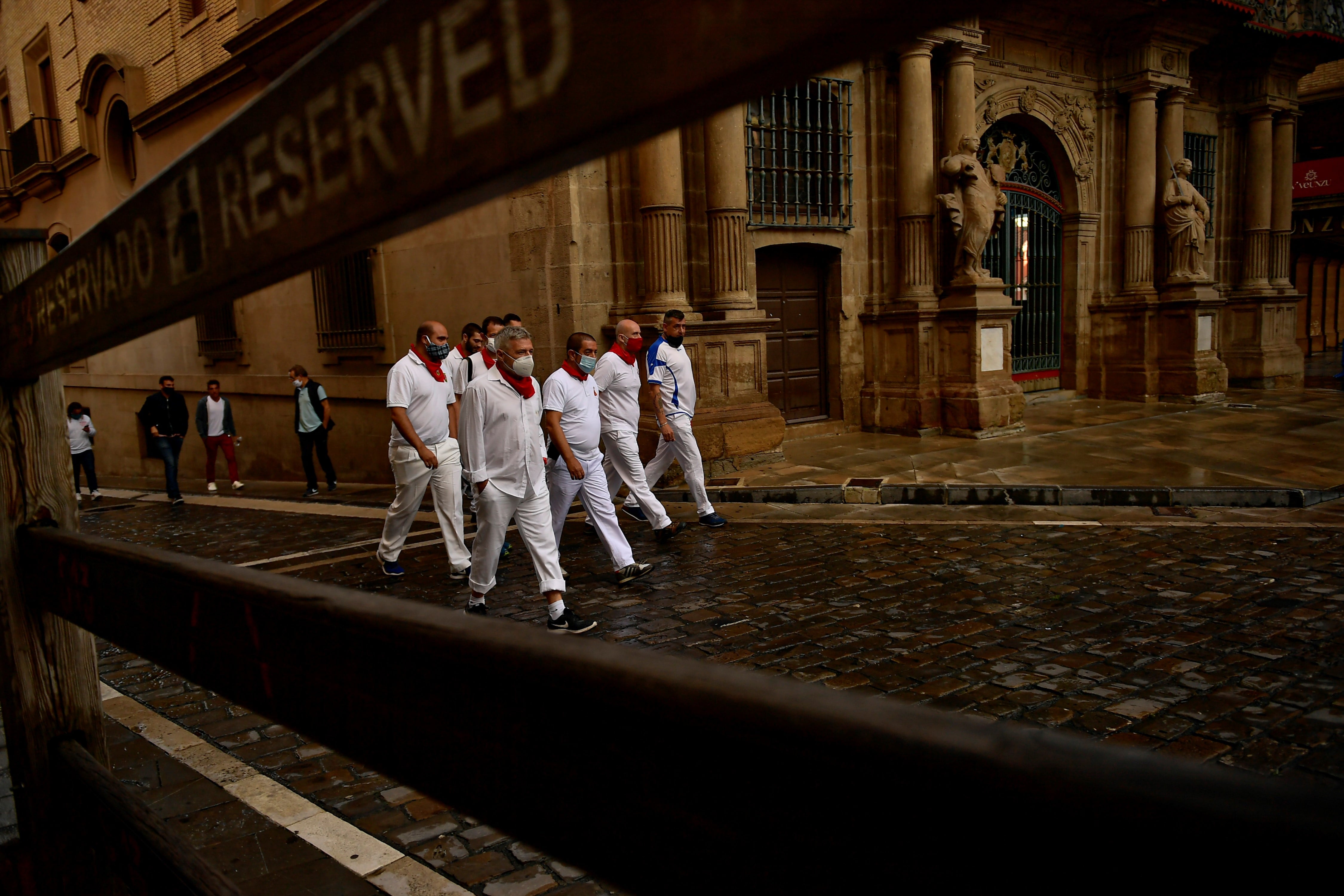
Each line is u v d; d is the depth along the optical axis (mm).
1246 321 18156
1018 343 15500
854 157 12508
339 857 2996
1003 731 395
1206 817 311
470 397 5250
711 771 515
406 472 6617
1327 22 17234
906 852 420
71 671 1878
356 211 574
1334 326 33000
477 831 3189
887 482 9109
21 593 1773
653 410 10039
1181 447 10805
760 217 11500
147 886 1422
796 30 300
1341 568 6000
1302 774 3359
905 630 5039
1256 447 10664
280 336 14094
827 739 436
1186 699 4020
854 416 12984
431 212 527
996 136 14609
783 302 12484
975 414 11992
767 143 11547
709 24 333
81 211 17875
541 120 425
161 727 4141
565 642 601
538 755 633
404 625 719
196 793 3463
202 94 13406
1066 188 15625
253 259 695
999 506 8492
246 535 9336
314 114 601
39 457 1785
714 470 10102
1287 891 294
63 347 1126
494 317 8320
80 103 16438
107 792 1596
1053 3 13992
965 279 12156
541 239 10211
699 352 10195
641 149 10023
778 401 12516
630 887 576
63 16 17281
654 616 5488
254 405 14711
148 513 11797
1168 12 14719
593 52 391
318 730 885
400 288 11984
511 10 434
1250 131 18016
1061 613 5246
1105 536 7168
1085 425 13031
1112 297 16156
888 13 273
